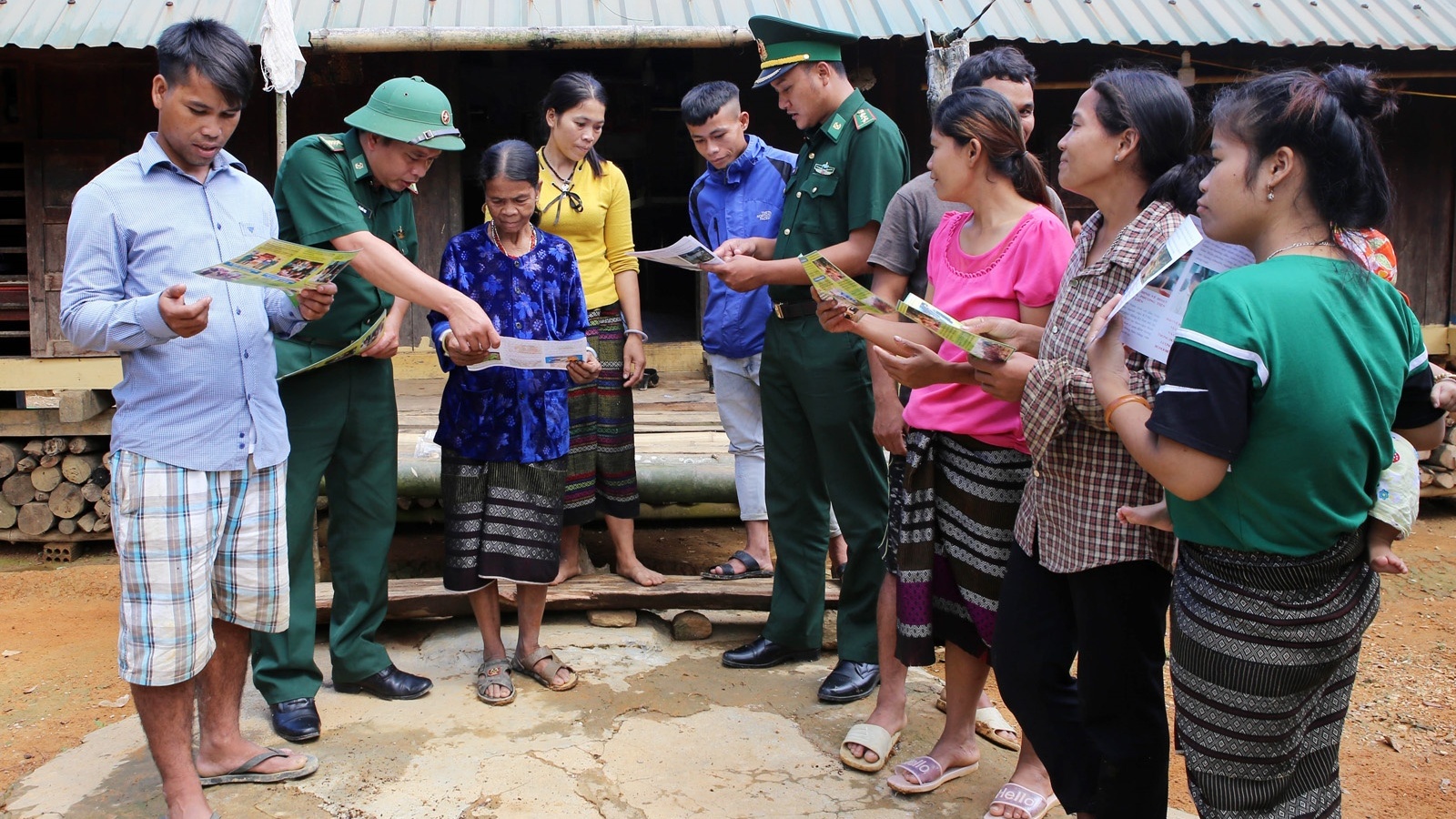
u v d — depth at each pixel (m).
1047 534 2.47
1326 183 1.89
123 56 6.47
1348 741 4.05
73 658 4.69
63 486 6.26
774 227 4.32
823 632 4.09
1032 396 2.33
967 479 2.83
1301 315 1.86
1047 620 2.55
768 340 3.74
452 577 3.54
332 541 3.63
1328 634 1.97
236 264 2.40
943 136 2.74
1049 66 7.22
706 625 4.24
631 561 4.51
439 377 7.30
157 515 2.66
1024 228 2.70
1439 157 7.46
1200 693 2.06
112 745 3.39
